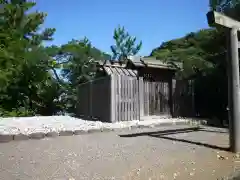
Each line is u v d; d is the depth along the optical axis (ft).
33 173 11.28
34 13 55.98
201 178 10.57
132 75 34.45
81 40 71.51
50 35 61.16
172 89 36.09
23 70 53.06
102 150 15.89
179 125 28.86
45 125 26.40
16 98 56.34
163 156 14.32
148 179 10.43
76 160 13.50
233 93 15.71
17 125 26.61
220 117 34.86
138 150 15.84
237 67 16.10
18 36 49.11
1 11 46.37
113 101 29.55
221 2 36.01
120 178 10.58
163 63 36.83
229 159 13.69
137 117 31.60
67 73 67.15
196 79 38.83
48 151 15.65
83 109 39.06
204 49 41.09
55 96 62.95
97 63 40.29
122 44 94.94
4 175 11.00
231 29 16.26
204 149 16.11
